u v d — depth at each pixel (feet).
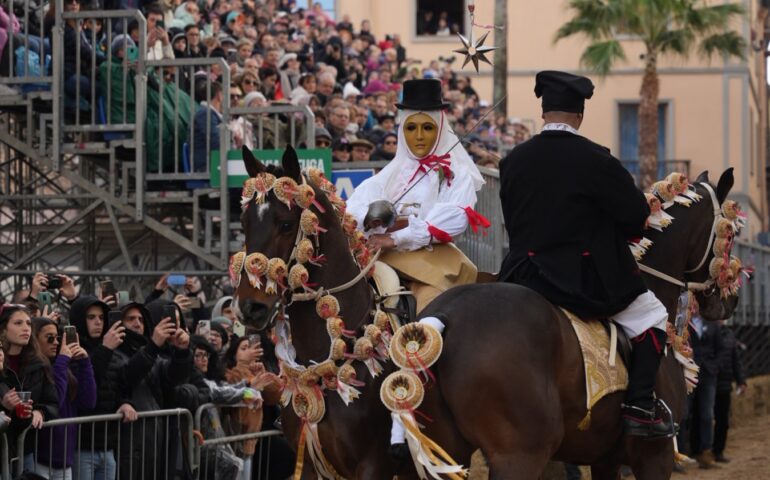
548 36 111.14
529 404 18.48
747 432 61.11
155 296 33.60
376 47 74.54
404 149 23.77
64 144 39.14
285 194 19.62
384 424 20.18
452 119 64.28
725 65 112.68
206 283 42.96
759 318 76.59
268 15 63.21
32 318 25.63
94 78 38.58
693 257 23.32
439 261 22.31
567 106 20.99
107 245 44.32
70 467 25.46
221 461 29.63
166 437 27.40
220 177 37.32
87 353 26.76
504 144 72.59
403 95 23.86
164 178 38.58
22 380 24.67
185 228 42.80
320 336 20.40
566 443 20.25
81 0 41.83
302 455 20.77
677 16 93.56
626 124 112.88
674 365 22.33
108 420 26.08
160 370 28.19
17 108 39.86
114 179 38.93
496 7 84.58
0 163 41.93
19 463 23.73
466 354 18.72
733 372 52.37
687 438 50.11
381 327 20.52
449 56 108.78
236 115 40.75
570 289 20.10
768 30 138.82
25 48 38.50
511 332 18.76
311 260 19.99
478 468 36.91
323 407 20.25
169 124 39.65
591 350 19.86
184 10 51.70
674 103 113.29
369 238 22.00
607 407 20.26
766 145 144.77
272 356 32.78
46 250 42.63
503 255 39.91
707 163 113.39
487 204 37.73
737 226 23.73
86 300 27.71
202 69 46.09
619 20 94.07
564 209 20.47
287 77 52.42
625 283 20.61
